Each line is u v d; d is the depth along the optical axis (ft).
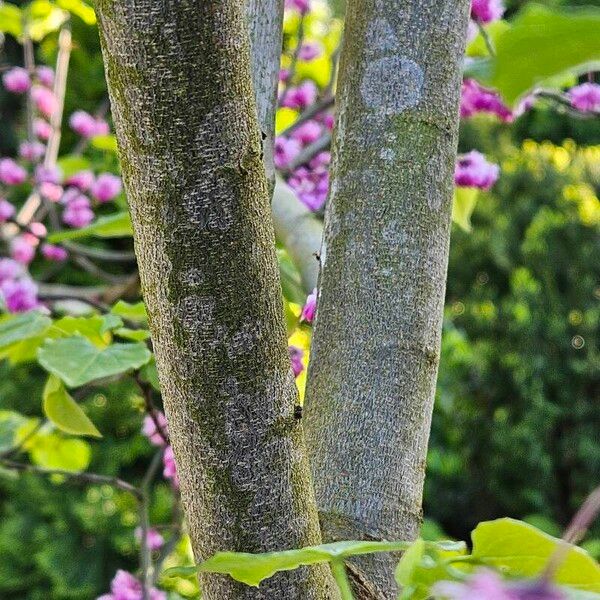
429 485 15.30
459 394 14.83
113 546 15.53
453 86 3.66
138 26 3.02
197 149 3.07
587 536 13.99
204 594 3.26
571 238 16.11
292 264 4.94
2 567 15.87
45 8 8.59
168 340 3.15
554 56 2.39
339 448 3.53
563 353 15.21
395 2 3.65
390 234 3.59
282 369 3.18
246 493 3.18
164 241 3.10
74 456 7.12
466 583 2.31
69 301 7.68
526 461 14.66
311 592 3.22
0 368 16.30
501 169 17.04
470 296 16.48
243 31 3.07
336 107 3.71
